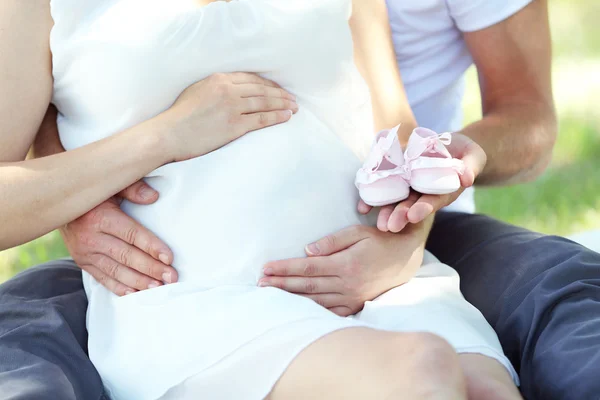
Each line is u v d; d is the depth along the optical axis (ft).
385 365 4.30
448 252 7.02
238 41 5.86
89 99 5.88
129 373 5.21
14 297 6.08
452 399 4.00
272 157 5.64
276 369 4.66
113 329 5.53
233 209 5.53
